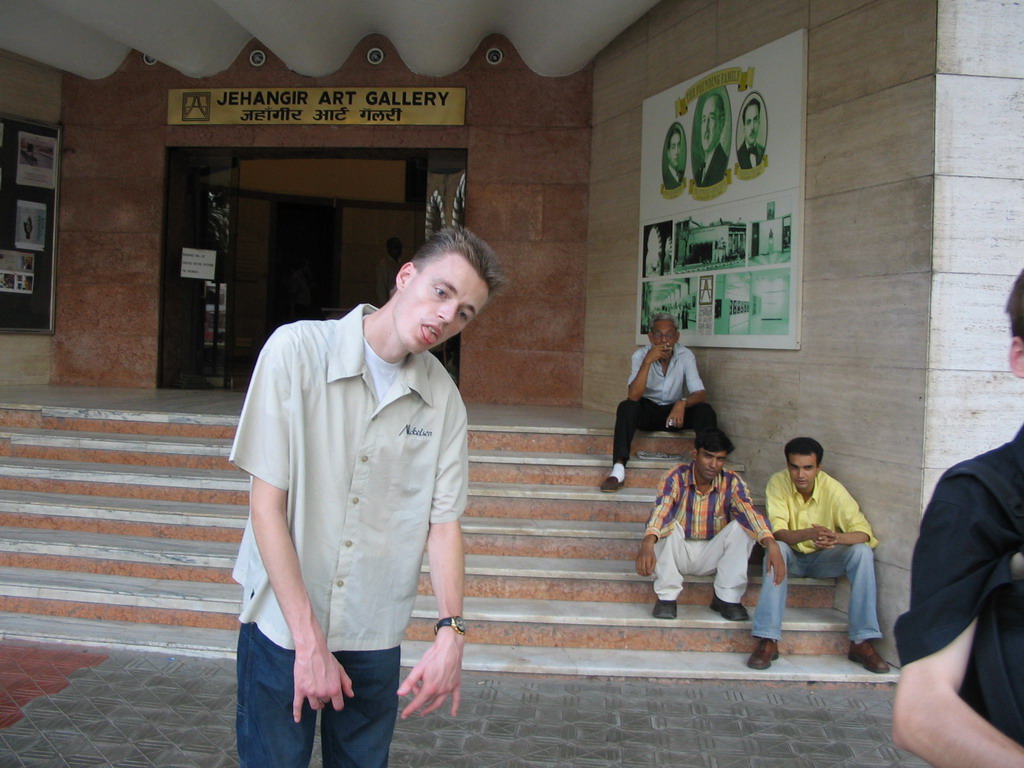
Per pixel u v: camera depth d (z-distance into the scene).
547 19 7.22
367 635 2.08
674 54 6.75
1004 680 1.17
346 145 8.57
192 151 8.93
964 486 1.23
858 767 3.42
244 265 11.77
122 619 4.66
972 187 4.32
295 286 12.17
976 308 4.32
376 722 2.17
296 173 12.18
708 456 4.45
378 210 12.69
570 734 3.63
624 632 4.52
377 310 2.13
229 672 4.13
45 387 8.66
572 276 8.35
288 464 1.96
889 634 4.46
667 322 5.83
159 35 7.68
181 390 8.80
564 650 4.48
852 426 4.80
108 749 3.31
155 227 8.84
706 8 6.33
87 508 5.32
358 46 8.48
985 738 1.14
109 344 8.92
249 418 1.94
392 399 2.04
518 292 8.38
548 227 8.35
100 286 8.91
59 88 8.88
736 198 5.88
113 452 6.06
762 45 5.67
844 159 4.93
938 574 1.22
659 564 4.55
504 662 4.28
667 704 3.98
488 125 8.39
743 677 4.25
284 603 1.90
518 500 5.45
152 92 8.78
